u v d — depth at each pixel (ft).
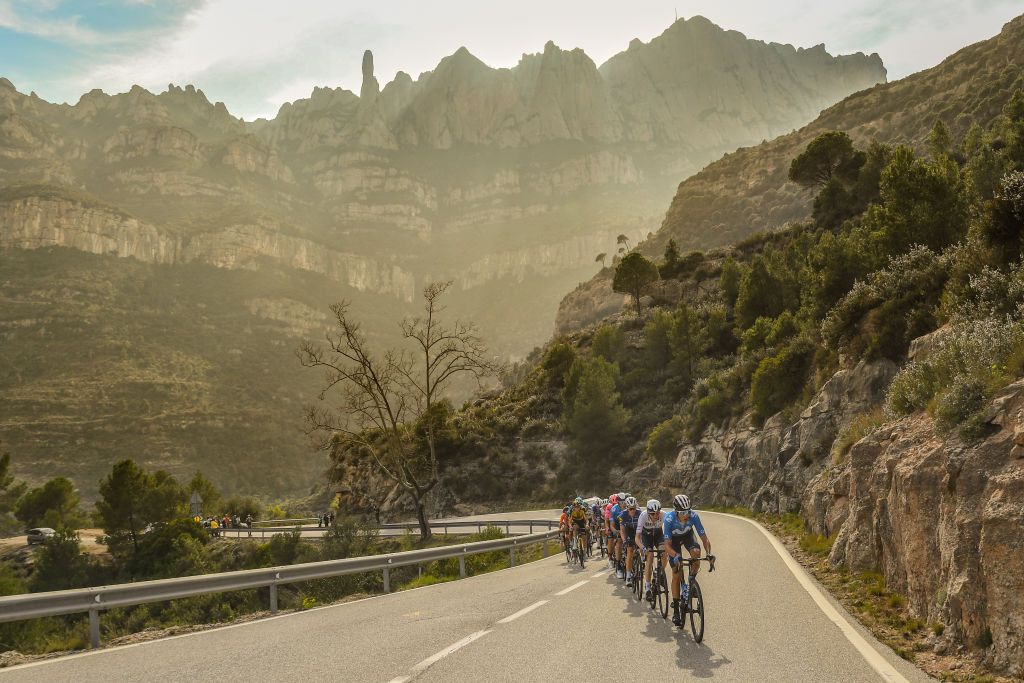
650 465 172.76
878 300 76.02
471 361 135.44
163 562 142.92
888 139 515.50
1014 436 22.16
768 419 119.75
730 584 36.86
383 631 27.96
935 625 23.25
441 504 198.90
